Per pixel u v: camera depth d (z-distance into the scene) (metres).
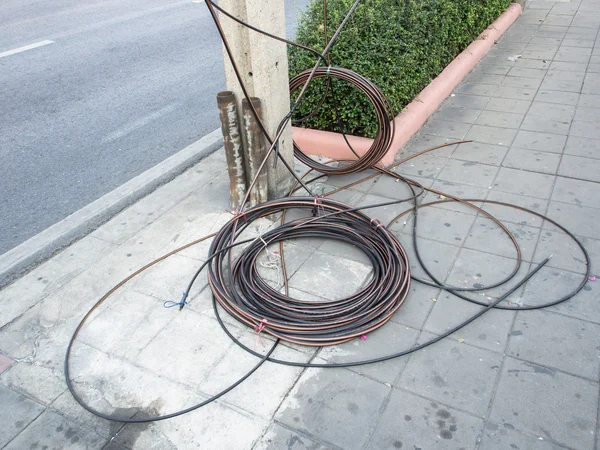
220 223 3.89
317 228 3.65
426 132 5.17
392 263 3.22
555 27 8.27
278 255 3.50
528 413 2.38
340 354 2.73
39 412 2.54
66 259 3.61
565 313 2.91
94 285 3.34
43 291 3.31
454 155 4.69
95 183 4.78
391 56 4.82
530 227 3.65
